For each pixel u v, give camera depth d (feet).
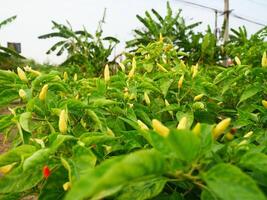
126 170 0.68
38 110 1.53
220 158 1.04
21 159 1.26
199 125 0.95
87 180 0.65
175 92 2.44
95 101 1.70
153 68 3.07
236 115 2.30
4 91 1.73
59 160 1.23
